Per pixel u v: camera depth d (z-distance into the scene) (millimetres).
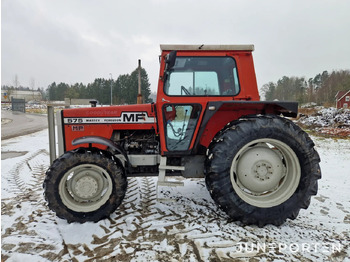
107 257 2008
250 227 2494
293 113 2795
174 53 2420
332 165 4910
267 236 2334
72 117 2951
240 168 2641
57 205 2490
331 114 12828
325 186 3713
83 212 2557
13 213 2795
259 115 2627
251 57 2807
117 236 2305
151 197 3268
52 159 3055
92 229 2422
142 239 2256
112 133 3023
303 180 2531
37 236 2322
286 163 2693
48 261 1966
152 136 3094
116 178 2566
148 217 2682
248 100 2789
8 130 12422
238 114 2875
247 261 1964
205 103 2771
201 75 2812
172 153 2809
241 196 2523
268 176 2615
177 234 2340
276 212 2496
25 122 17766
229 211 2494
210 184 2500
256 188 2623
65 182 2580
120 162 2699
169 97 2777
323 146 7180
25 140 8734
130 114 2955
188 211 2846
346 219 2695
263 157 2609
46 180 2480
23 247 2150
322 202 3139
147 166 3037
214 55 2771
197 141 2781
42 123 16922
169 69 2600
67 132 2967
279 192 2629
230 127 2525
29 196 3316
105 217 2613
